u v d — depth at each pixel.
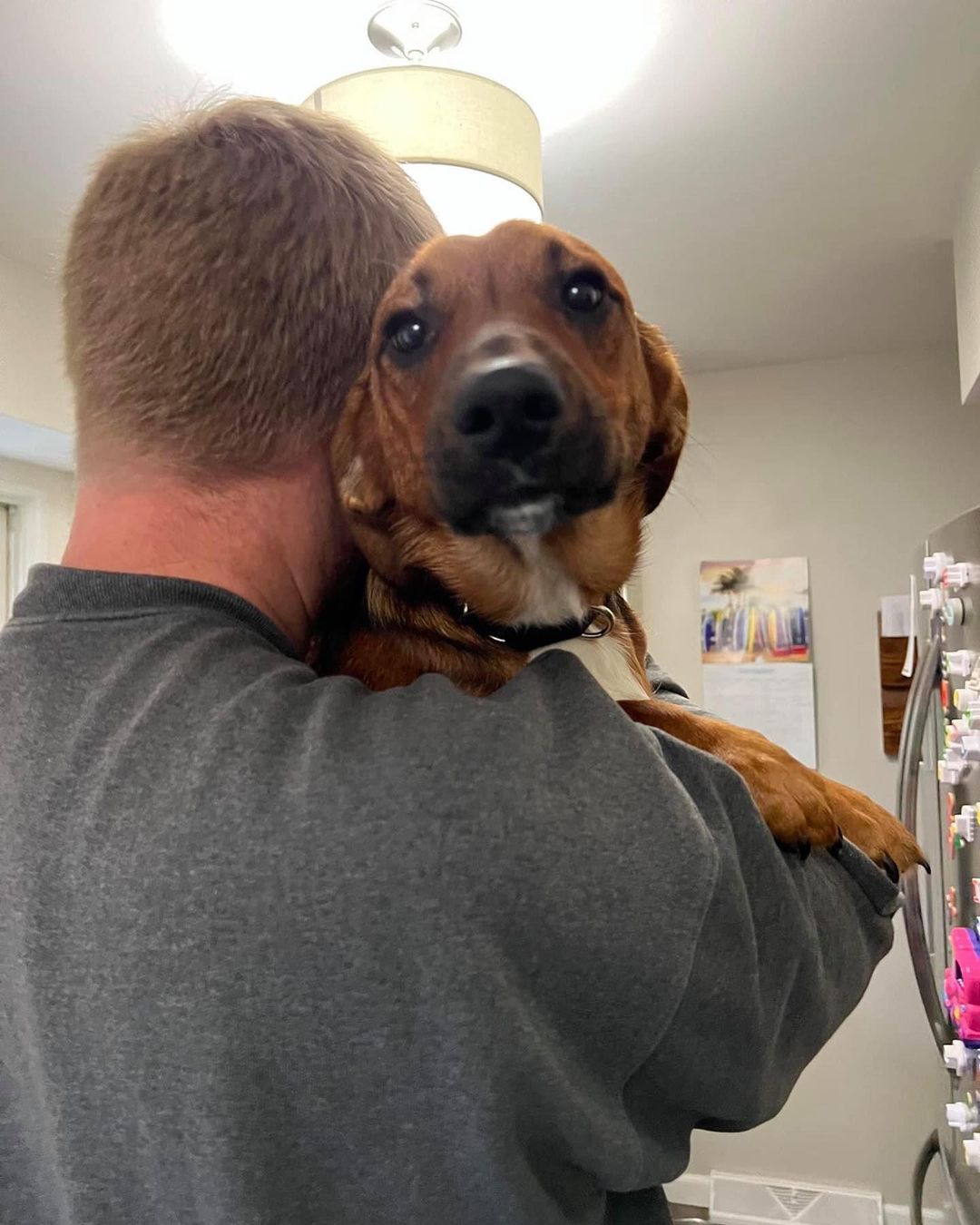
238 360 0.73
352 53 1.58
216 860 0.54
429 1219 0.53
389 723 0.58
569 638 0.88
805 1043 0.69
